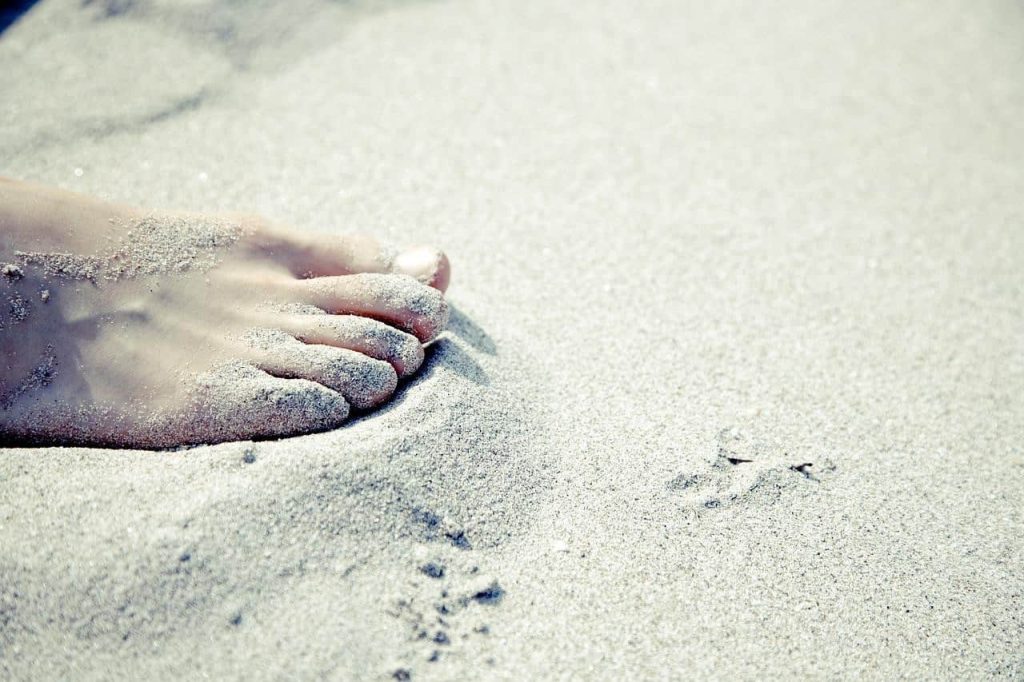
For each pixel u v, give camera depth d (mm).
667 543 394
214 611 363
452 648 367
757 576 389
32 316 408
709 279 482
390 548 379
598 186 519
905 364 458
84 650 357
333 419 407
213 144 518
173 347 413
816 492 412
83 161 500
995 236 516
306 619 364
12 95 523
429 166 520
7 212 414
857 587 390
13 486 381
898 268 497
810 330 466
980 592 392
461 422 404
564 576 385
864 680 373
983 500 416
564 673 366
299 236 442
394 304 425
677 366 446
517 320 456
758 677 371
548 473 406
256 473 382
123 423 404
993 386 453
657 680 367
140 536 368
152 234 427
